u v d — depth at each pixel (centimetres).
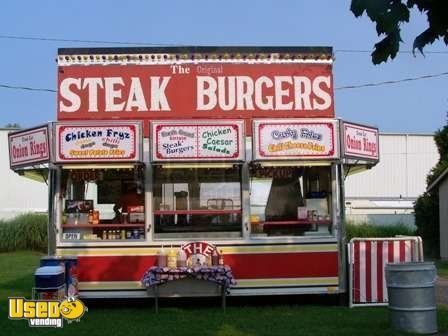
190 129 1092
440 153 2777
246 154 1142
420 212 2842
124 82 1184
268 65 1197
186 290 1095
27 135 1136
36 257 2733
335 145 1106
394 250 1130
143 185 1141
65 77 1180
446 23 511
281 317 1024
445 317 1024
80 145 1089
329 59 1205
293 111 1193
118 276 1122
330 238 1139
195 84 1190
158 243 1127
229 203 1148
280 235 1148
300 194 1162
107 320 1007
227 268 1080
